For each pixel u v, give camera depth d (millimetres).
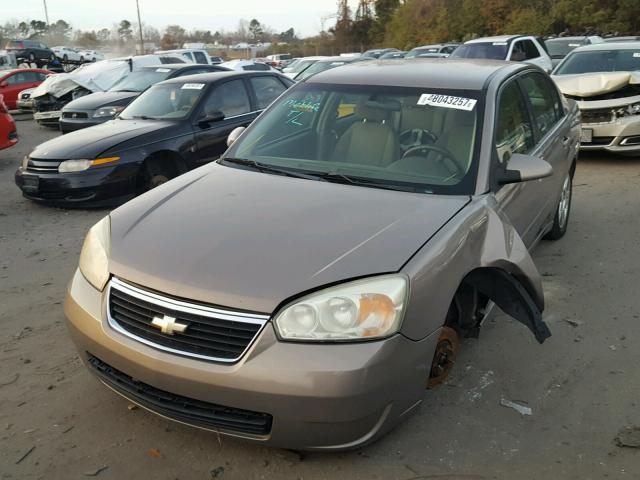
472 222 3059
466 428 3014
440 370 3072
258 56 65438
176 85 8414
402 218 2963
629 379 3463
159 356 2564
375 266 2605
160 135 7480
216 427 2584
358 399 2434
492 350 3781
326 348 2436
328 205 3100
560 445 2898
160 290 2613
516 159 3568
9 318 4297
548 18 38312
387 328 2506
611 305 4406
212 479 2678
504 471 2723
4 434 2979
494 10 42156
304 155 3801
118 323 2748
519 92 4336
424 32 48375
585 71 9883
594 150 9055
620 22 35062
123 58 16125
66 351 3797
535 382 3436
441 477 2680
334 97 4059
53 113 15391
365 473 2703
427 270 2680
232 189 3375
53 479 2684
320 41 60625
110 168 7070
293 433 2488
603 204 6992
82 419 3092
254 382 2422
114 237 3000
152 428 3016
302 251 2691
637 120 8523
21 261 5539
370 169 3562
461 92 3809
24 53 42531
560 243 5711
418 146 3607
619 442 2906
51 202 7270
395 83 4008
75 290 2971
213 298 2514
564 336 3963
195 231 2910
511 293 3291
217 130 8055
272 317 2461
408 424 3035
